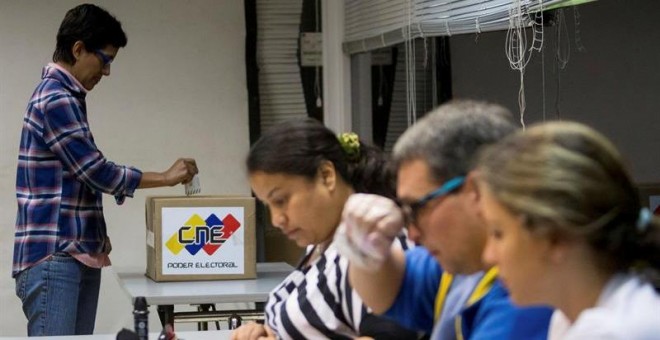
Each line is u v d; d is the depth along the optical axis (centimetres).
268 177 198
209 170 535
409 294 166
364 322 187
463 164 138
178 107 532
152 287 382
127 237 527
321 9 562
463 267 141
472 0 389
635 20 441
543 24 345
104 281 523
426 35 434
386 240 147
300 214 198
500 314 142
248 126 542
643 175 444
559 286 113
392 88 551
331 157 198
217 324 445
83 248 384
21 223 382
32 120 379
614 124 445
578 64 440
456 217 138
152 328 515
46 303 378
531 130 117
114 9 523
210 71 536
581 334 109
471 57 488
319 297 199
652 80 444
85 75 386
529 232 111
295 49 562
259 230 530
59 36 384
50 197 379
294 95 562
